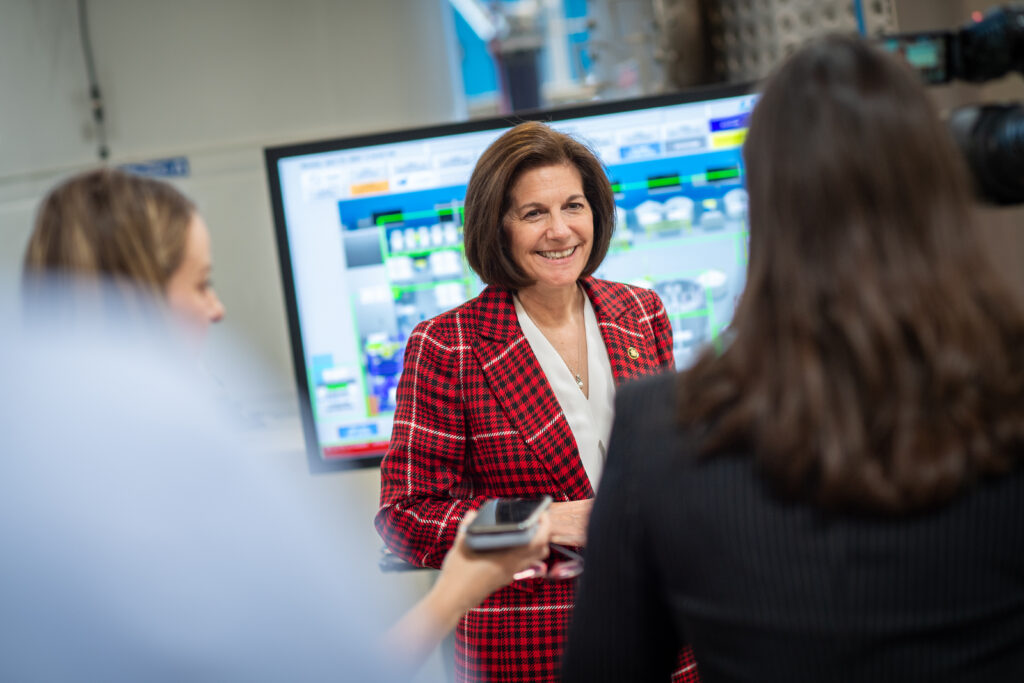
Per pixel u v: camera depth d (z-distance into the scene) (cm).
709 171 243
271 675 69
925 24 201
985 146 108
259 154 299
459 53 318
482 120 243
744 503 73
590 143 173
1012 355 71
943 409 68
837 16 244
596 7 286
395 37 299
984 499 69
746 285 77
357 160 246
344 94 300
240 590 68
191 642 66
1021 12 119
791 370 70
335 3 297
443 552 148
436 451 155
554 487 152
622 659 83
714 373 77
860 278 69
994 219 138
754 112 77
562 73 343
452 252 248
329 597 74
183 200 82
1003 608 70
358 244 248
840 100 72
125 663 65
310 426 253
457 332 158
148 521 67
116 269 75
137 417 69
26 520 67
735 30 266
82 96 296
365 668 75
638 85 282
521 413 153
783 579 71
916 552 69
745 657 74
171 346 76
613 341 161
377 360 251
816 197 71
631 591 82
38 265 75
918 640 69
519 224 153
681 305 247
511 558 99
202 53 297
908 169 71
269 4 297
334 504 260
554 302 161
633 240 245
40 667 66
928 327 68
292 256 249
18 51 294
